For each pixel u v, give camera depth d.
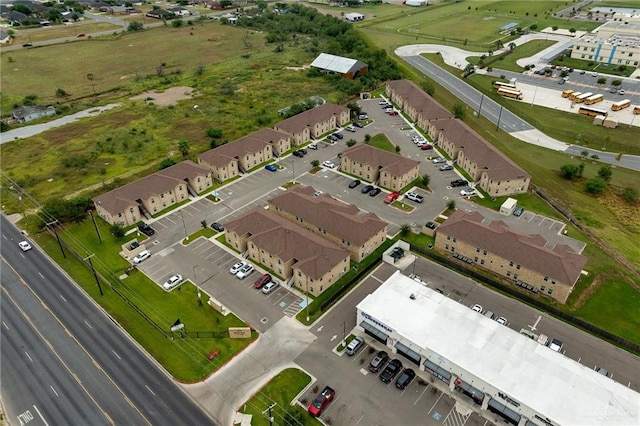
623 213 108.88
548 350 66.25
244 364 71.06
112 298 84.81
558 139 145.50
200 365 71.06
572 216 105.00
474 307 79.81
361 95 179.50
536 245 86.38
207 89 190.50
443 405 64.12
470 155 122.38
